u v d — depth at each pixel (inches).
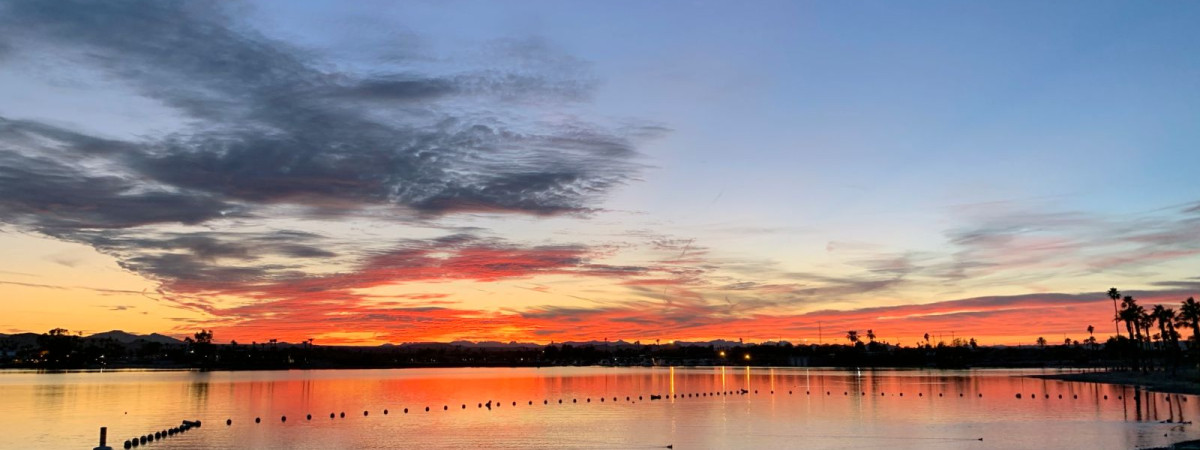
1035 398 4643.2
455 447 2640.3
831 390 5851.4
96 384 7559.1
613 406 4429.1
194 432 3147.1
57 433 3095.5
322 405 4608.8
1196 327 7071.9
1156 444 2460.6
